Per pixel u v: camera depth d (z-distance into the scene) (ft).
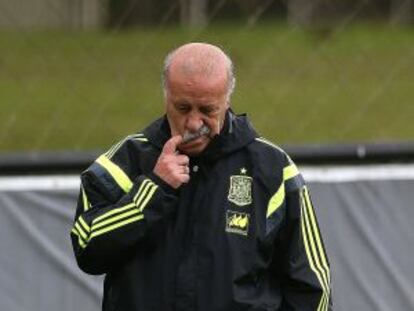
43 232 52.70
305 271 35.42
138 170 35.65
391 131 78.69
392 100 82.43
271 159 35.55
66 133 69.41
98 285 52.95
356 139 76.23
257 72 76.69
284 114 76.33
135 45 69.26
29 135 68.90
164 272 34.76
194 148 34.37
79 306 52.80
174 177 34.04
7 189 52.60
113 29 68.49
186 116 33.83
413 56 87.20
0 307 52.01
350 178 54.54
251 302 34.47
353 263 54.29
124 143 36.06
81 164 53.36
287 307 35.86
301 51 80.12
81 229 34.65
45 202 52.80
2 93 70.08
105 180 35.32
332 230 54.24
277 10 78.28
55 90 70.03
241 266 34.47
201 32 71.00
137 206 34.04
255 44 76.74
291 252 35.45
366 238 54.44
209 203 34.99
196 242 34.76
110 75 69.97
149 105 70.54
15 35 68.54
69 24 68.28
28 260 52.49
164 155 34.24
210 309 34.30
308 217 35.86
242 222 34.81
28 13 67.67
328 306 36.14
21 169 52.90
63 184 53.01
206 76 33.37
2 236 52.34
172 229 34.96
